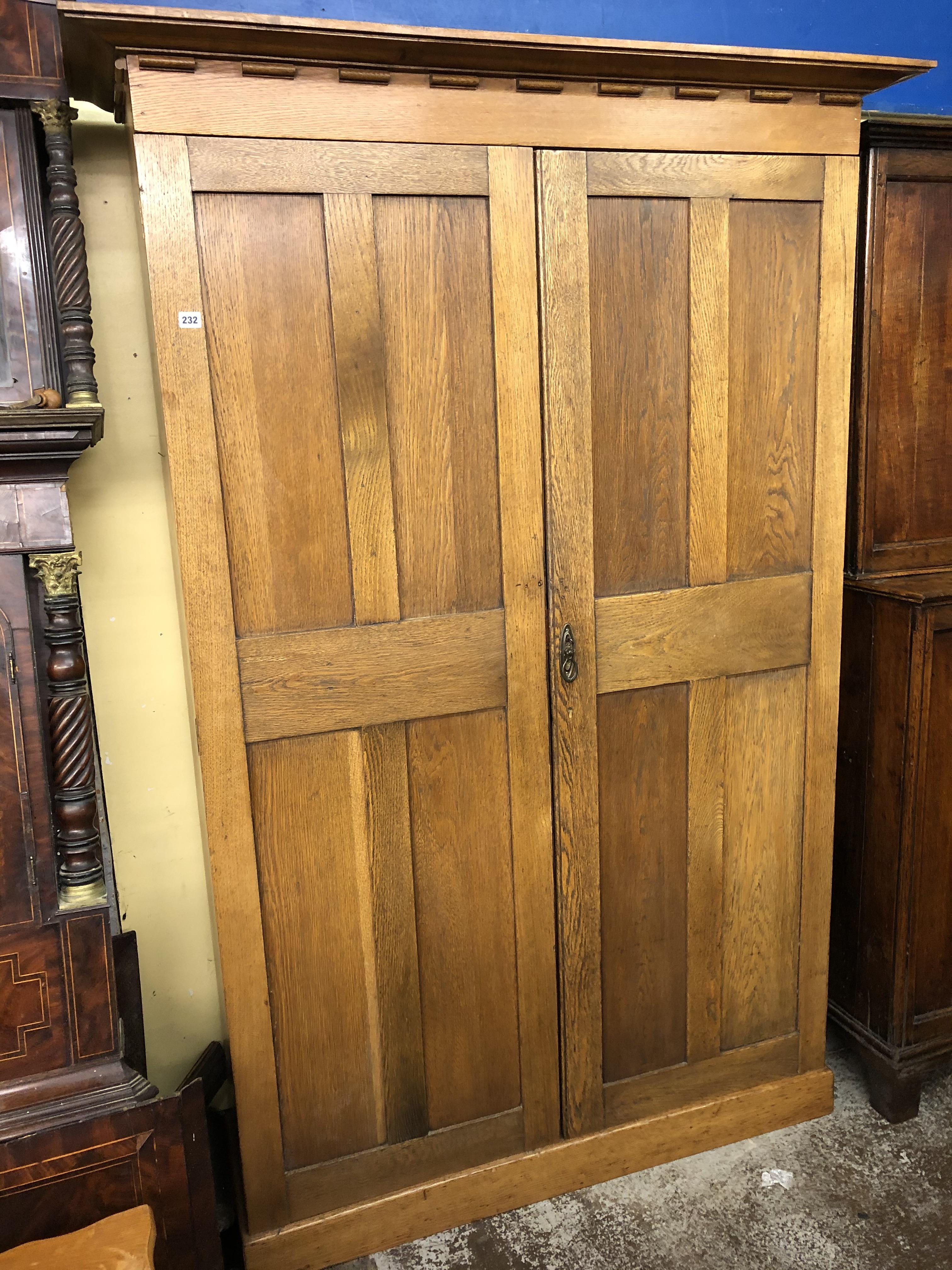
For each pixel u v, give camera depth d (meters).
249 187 1.30
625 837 1.68
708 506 1.62
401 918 1.56
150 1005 1.87
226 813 1.44
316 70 1.29
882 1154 1.83
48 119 1.25
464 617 1.51
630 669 1.62
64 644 1.25
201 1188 1.36
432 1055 1.63
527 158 1.41
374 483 1.43
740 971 1.82
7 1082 1.29
